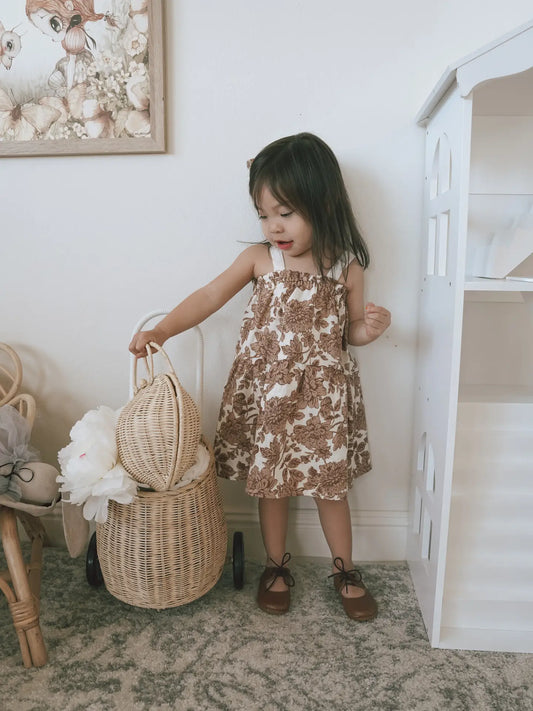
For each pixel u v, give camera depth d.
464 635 1.00
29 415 1.13
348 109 1.11
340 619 1.06
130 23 1.09
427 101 0.99
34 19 1.11
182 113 1.13
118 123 1.12
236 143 1.13
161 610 1.08
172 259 1.19
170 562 1.00
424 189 1.12
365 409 1.22
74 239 1.20
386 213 1.14
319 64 1.10
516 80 0.84
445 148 0.95
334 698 0.87
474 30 1.07
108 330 1.24
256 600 1.11
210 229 1.17
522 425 0.99
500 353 1.16
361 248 1.08
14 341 1.26
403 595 1.13
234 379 1.10
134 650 0.97
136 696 0.87
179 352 1.24
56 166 1.17
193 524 1.01
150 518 0.98
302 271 1.05
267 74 1.11
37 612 0.95
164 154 1.15
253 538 1.29
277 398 1.02
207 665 0.94
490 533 1.01
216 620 1.05
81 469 0.92
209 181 1.15
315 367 1.04
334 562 1.13
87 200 1.18
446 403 0.92
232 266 1.10
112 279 1.21
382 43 1.08
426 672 0.92
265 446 1.02
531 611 1.02
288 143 0.99
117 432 0.96
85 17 1.10
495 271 0.96
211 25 1.09
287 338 1.03
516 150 1.08
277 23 1.09
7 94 1.14
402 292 1.17
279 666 0.93
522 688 0.89
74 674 0.92
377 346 1.19
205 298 1.09
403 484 1.25
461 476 1.00
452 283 0.89
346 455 1.06
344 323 1.09
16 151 1.15
